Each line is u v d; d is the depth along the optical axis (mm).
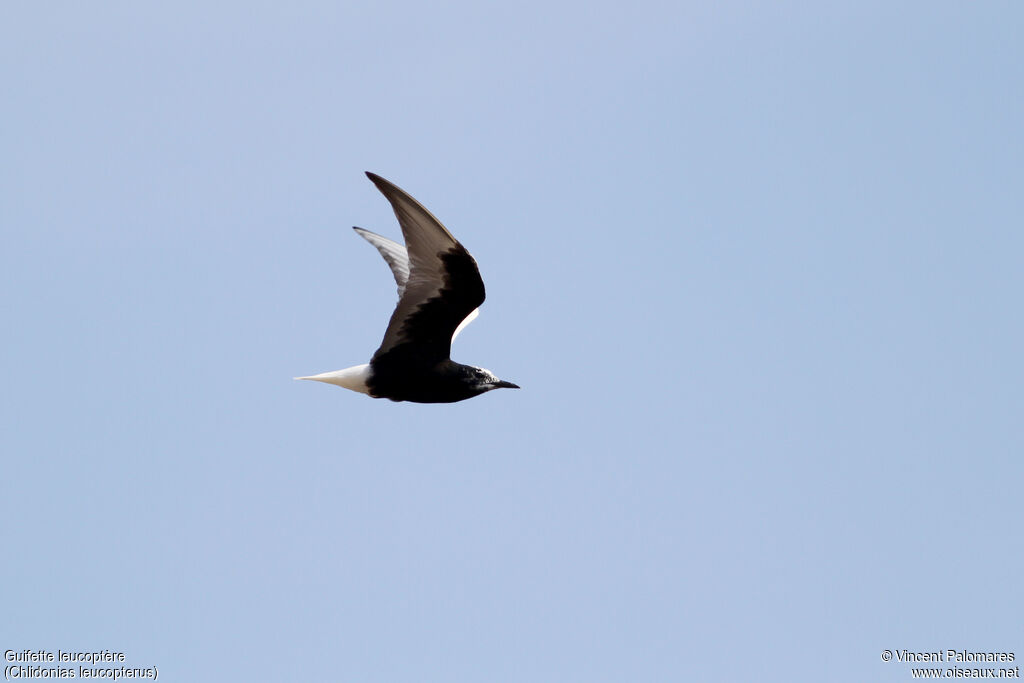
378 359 18250
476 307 18172
